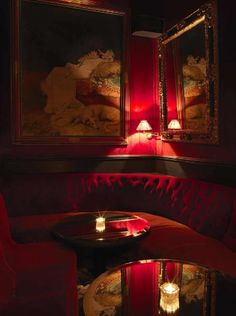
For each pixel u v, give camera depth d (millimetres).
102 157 4703
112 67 4719
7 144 4238
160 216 4074
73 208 4211
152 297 1708
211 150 3674
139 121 4949
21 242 3512
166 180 4102
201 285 1843
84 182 4289
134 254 3211
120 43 4746
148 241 3164
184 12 4141
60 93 4457
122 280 1920
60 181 4211
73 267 2561
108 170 4762
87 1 4516
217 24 3436
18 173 4301
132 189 4344
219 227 3107
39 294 2115
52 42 4383
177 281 1897
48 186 4141
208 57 3568
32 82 4305
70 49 4477
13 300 2023
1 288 2072
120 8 4691
